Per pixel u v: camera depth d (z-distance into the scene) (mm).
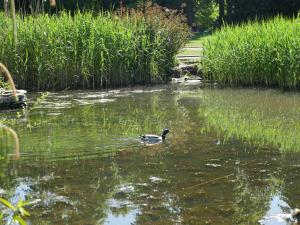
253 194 6477
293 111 12445
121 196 6465
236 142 9359
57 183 6988
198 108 13312
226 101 14422
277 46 16766
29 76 17609
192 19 46625
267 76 17219
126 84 18609
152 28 19562
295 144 9148
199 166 7777
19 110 13234
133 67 18828
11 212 5891
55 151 8656
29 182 7039
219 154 8484
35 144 9164
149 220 5637
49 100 15000
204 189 6707
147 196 6465
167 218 5695
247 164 7863
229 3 40562
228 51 18031
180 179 7125
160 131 10406
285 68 16406
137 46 18875
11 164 7906
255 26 19109
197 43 32000
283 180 7055
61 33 17750
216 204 6148
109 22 18719
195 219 5656
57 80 17578
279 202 6188
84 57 17656
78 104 14164
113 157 8305
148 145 9141
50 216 5805
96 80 18156
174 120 11664
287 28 17250
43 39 17391
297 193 6508
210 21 50281
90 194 6555
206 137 9805
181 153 8562
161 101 14664
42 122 11414
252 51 17422
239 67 17766
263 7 37938
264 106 13336
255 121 11336
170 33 19797
